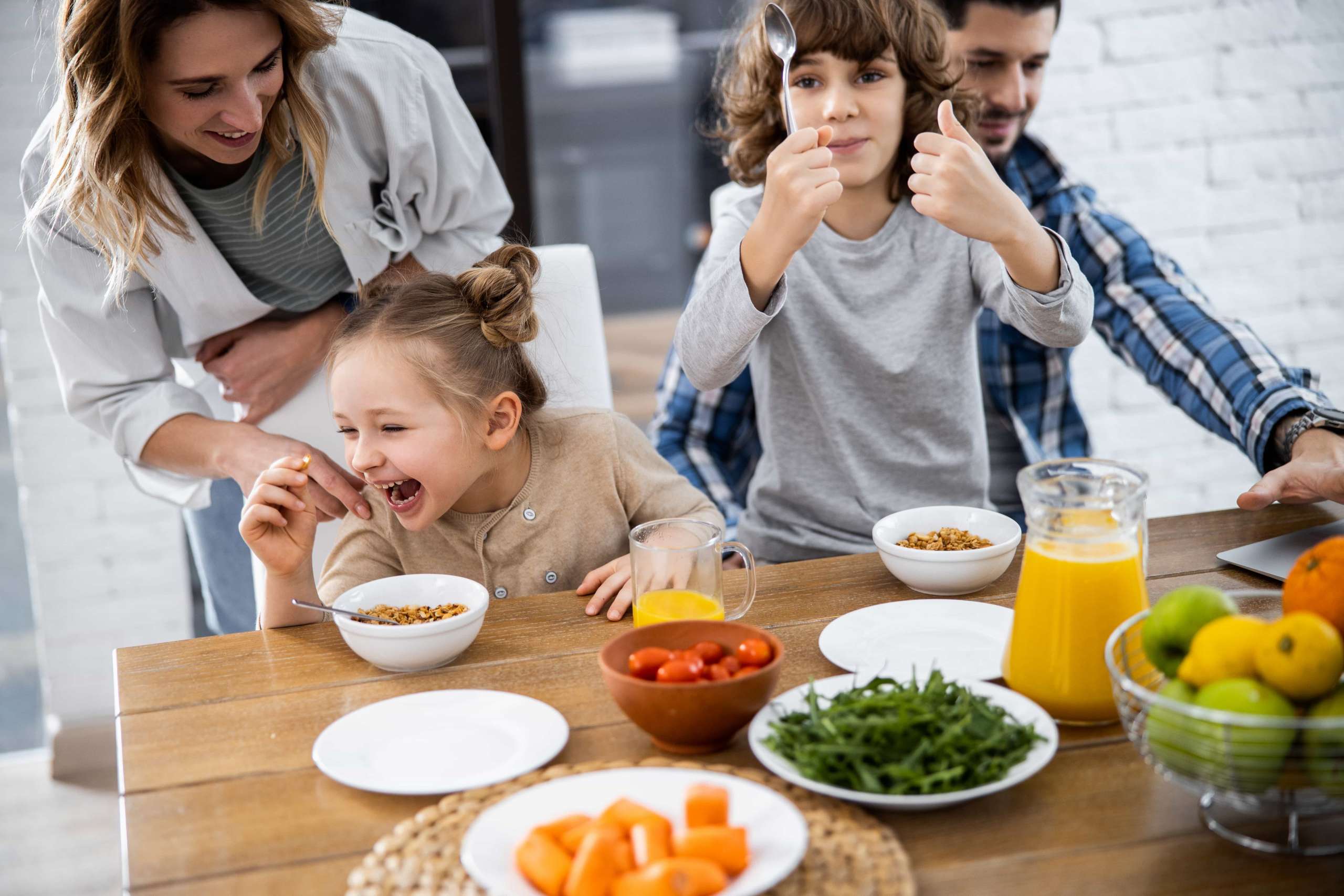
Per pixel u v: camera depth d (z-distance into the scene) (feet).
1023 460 6.07
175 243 4.90
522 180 8.52
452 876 2.39
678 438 5.73
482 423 4.28
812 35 4.83
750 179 5.73
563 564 4.57
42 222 4.87
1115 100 8.52
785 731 2.77
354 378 4.16
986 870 2.42
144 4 3.97
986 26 6.08
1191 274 8.91
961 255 5.16
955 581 3.71
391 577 3.81
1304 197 8.94
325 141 4.69
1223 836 2.50
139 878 2.52
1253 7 8.57
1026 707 2.86
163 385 5.17
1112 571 2.85
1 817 7.37
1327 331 9.20
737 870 2.30
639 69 9.84
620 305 10.34
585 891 2.21
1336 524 4.09
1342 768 2.26
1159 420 8.87
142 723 3.20
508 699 3.16
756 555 5.38
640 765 2.77
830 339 5.22
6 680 8.23
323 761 2.87
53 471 7.71
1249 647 2.35
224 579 6.18
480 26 8.30
